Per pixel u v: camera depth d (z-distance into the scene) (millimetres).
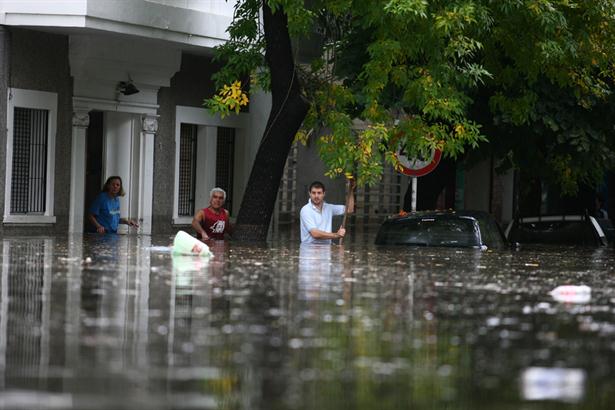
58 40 56031
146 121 60844
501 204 92562
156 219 61969
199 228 51531
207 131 64500
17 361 15523
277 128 51594
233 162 66562
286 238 63125
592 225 56750
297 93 51438
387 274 30781
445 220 46031
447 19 48094
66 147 56844
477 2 49906
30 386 13875
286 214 71250
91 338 17594
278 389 13992
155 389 13836
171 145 62469
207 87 64188
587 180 63875
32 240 48250
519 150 61062
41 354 16109
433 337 18328
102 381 14258
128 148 61000
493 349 17219
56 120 56250
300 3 49062
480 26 49750
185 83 62875
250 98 66562
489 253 42656
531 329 19438
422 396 13836
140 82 59781
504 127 58375
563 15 53125
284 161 52031
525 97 56312
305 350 16828
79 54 56312
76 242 46438
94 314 20500
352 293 25156
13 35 54219
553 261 39469
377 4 48594
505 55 56094
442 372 15297
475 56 55812
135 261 34250
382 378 14812
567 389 14445
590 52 55438
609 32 55250
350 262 35594
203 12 58625
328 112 52250
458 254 41188
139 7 55312
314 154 73188
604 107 59281
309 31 53219
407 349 17078
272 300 23344
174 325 19219
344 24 55562
